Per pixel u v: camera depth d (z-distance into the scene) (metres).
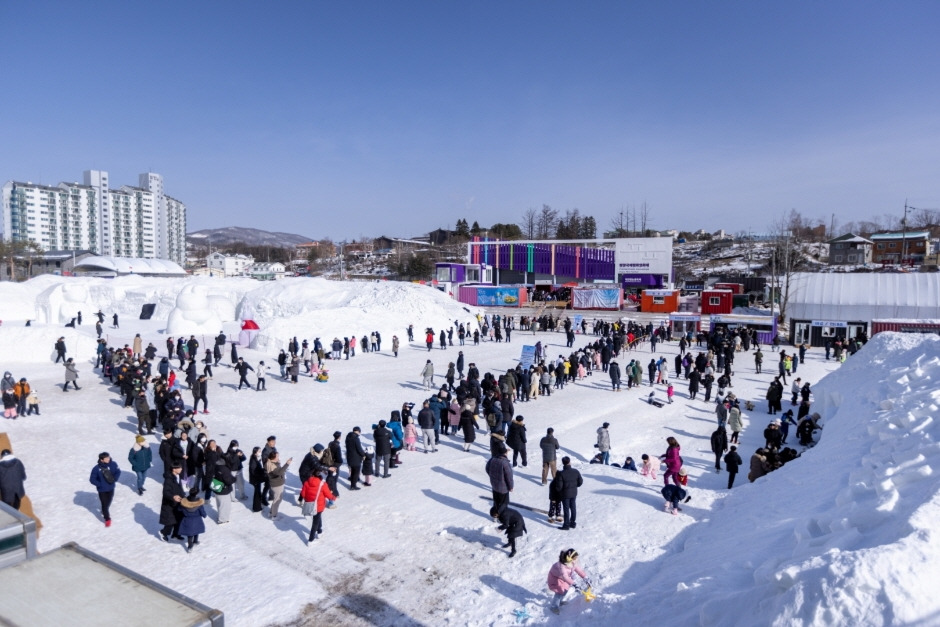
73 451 16.72
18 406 20.14
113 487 12.16
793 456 16.34
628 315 59.22
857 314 43.25
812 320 44.19
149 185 175.25
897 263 88.31
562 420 22.47
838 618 6.44
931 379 14.95
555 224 137.50
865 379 19.61
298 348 31.50
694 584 8.81
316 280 51.09
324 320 36.56
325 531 12.16
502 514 11.25
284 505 13.54
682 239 134.88
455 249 133.75
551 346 39.78
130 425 19.44
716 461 17.94
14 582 5.06
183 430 14.57
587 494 14.22
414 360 33.31
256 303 48.69
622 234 122.75
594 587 9.98
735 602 7.64
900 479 8.87
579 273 78.75
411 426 18.08
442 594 9.92
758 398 27.64
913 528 7.17
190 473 13.66
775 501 11.84
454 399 20.23
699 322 44.88
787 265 55.41
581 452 18.78
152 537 11.73
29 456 16.19
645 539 11.77
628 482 15.03
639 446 20.42
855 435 13.53
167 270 104.19
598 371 32.84
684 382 30.34
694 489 14.63
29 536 5.59
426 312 43.12
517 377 25.70
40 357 28.98
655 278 71.69
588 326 52.41
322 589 10.02
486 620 9.19
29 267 110.69
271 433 19.52
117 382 23.45
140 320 48.38
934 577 6.52
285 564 10.80
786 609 6.81
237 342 35.44
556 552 11.23
